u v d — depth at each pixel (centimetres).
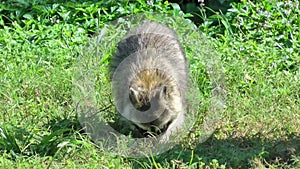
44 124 909
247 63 1086
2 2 1260
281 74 1053
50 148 825
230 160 790
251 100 973
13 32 1188
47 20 1214
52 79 1024
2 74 1041
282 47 1140
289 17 1182
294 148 811
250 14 1209
